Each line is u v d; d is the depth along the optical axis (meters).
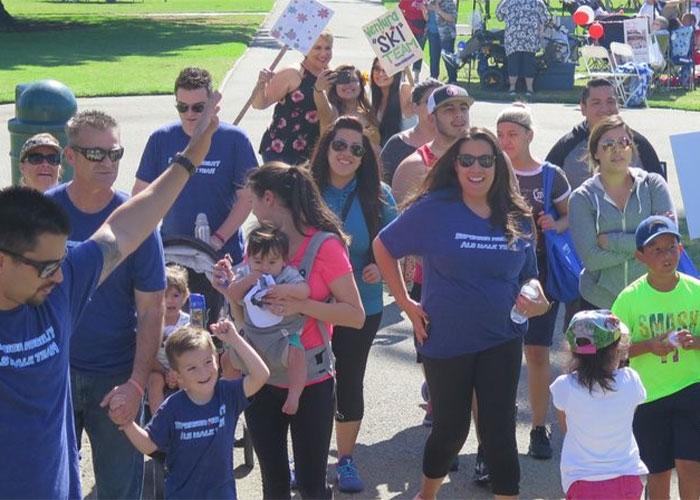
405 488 7.22
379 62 10.79
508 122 7.72
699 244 13.17
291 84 10.02
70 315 4.18
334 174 7.03
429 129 8.79
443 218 6.23
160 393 6.41
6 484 3.88
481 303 6.16
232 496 5.85
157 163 7.93
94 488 7.09
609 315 5.84
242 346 5.69
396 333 10.42
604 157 7.26
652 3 31.48
